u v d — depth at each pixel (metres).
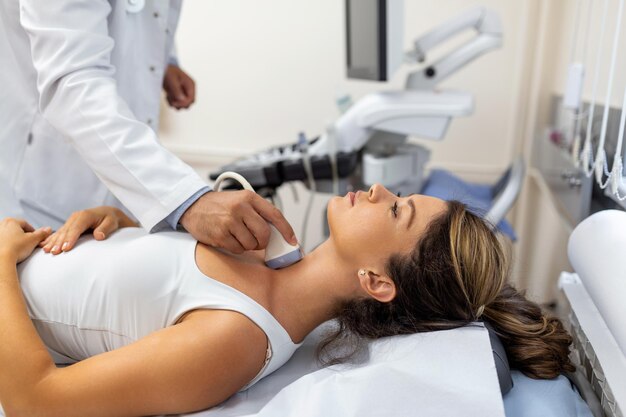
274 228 0.94
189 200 0.89
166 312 0.88
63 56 0.95
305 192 2.60
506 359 0.89
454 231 0.93
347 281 0.96
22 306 0.85
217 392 0.81
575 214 1.36
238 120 2.62
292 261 0.96
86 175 1.27
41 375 0.77
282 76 2.52
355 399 0.75
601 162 1.02
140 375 0.76
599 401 0.89
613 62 1.01
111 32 1.19
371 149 1.73
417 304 0.93
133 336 0.90
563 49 1.95
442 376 0.77
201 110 2.65
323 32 2.42
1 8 1.11
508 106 2.32
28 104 1.19
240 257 0.97
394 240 0.93
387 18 1.47
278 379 0.93
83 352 0.95
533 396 0.86
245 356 0.83
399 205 0.96
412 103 1.54
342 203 0.98
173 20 1.43
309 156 1.62
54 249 0.95
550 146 1.81
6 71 1.16
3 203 1.17
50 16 0.96
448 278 0.91
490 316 0.97
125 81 1.25
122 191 0.94
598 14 1.52
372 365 0.82
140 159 0.92
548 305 1.84
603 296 0.83
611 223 0.91
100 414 0.78
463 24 1.69
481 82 2.31
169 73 1.67
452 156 2.42
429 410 0.74
